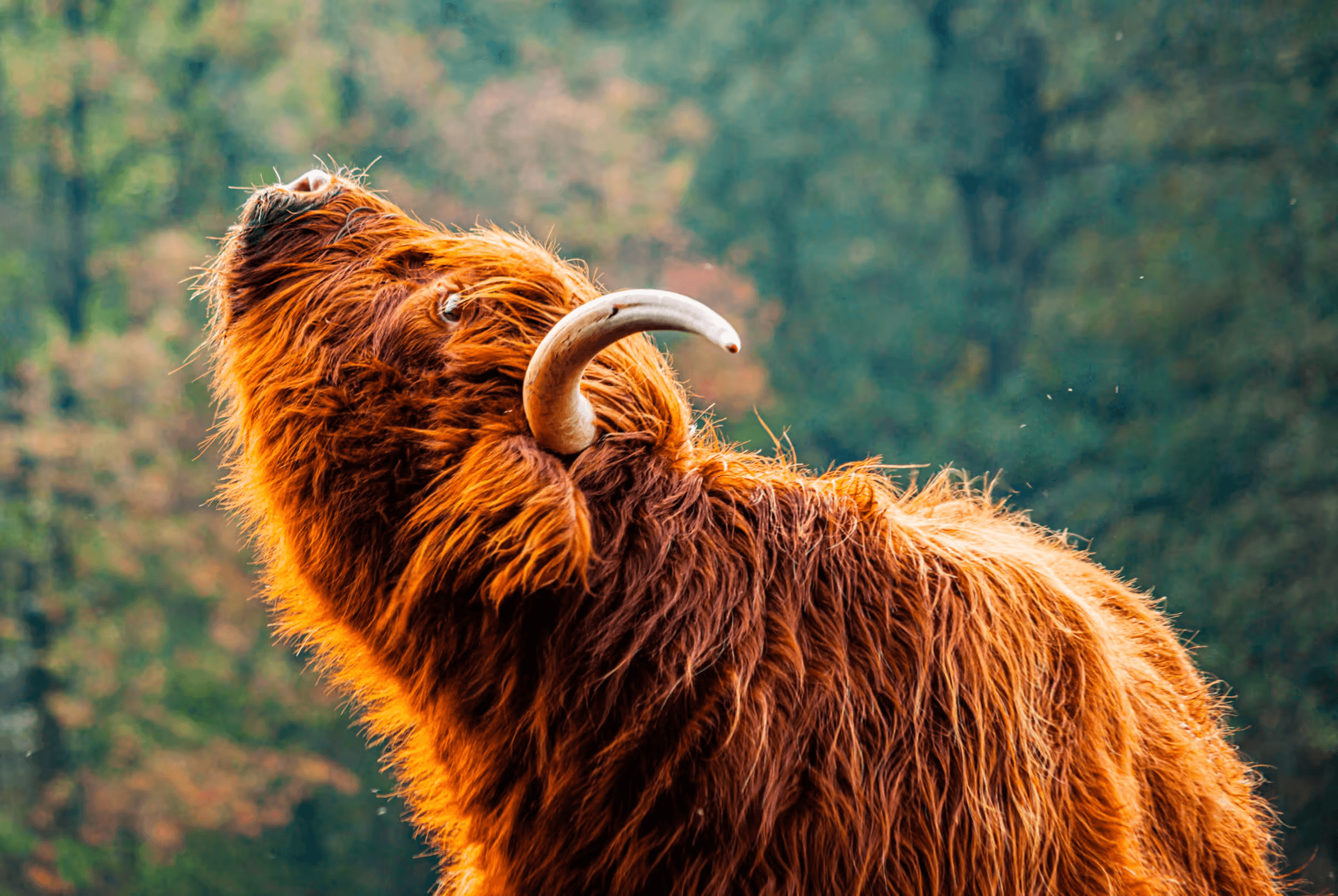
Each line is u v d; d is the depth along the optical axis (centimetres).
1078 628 229
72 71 2708
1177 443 2262
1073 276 2828
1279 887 299
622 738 205
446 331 218
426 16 3166
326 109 2744
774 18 3812
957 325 3158
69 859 2188
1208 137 2747
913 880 204
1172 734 249
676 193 3056
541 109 2895
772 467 242
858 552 220
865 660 211
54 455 2345
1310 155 2600
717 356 2758
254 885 2205
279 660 2305
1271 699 1844
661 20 4109
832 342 3153
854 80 3534
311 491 223
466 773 224
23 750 2370
